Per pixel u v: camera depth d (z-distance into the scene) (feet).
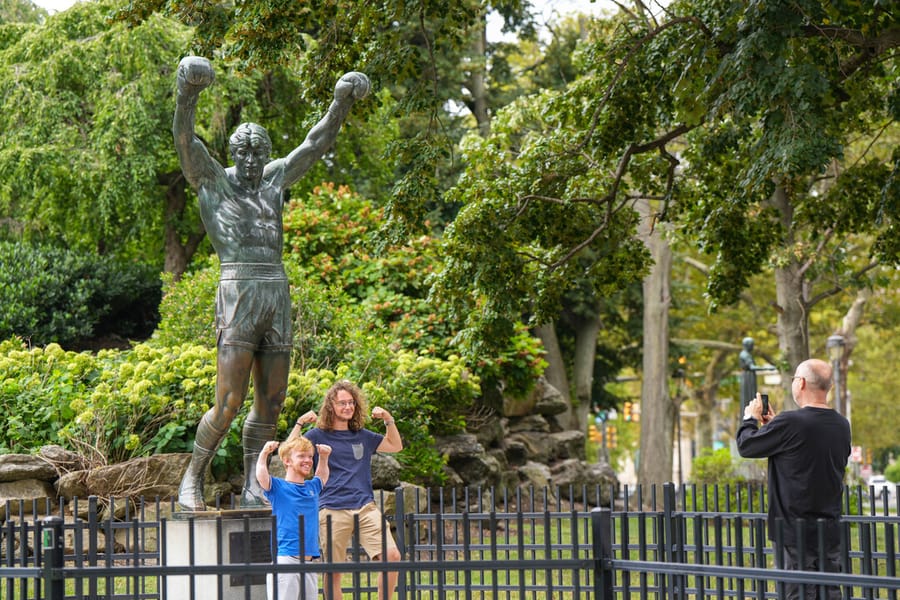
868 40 35.29
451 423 54.34
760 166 33.35
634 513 22.80
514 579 34.30
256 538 24.26
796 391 22.39
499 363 58.18
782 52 31.91
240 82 70.03
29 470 37.81
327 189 64.75
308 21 40.40
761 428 22.08
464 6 43.24
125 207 71.56
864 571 18.16
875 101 45.73
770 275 127.54
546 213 46.98
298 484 22.47
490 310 45.03
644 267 50.70
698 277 132.77
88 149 69.10
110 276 69.72
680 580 17.22
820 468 21.36
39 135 68.80
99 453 38.93
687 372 144.56
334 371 48.57
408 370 49.32
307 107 74.90
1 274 64.44
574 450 67.87
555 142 46.93
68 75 69.72
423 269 60.03
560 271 48.01
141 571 16.07
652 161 50.34
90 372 43.60
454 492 27.25
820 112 32.96
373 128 78.02
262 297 24.52
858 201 48.65
